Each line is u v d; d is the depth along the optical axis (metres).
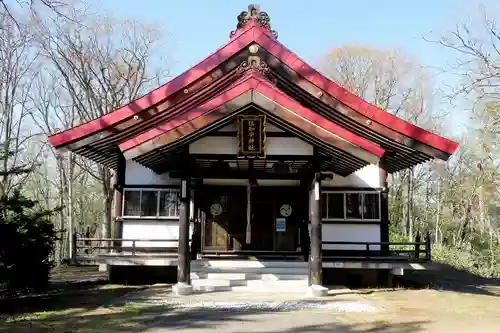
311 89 14.82
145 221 17.62
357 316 9.83
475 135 28.94
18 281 11.51
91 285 15.16
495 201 36.66
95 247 16.12
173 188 17.75
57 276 19.02
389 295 13.24
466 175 41.03
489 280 19.16
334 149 11.93
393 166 19.08
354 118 14.95
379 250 16.41
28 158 35.41
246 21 15.70
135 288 14.21
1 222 10.52
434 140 14.86
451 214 44.50
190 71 14.77
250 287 13.77
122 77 30.25
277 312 10.12
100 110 29.03
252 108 11.80
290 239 17.89
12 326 8.62
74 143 15.20
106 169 30.25
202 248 17.73
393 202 45.81
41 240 12.13
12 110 30.59
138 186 17.77
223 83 14.99
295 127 11.69
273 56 14.61
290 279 14.40
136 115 15.02
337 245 17.20
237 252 17.75
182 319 9.27
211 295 12.64
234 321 9.09
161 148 11.91
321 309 10.56
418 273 21.73
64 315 9.72
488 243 36.25
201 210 17.98
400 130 14.86
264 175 13.16
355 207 17.41
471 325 9.12
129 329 8.37
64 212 36.94
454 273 22.05
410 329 8.65
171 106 15.02
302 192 16.88
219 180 17.27
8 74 30.42
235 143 12.59
